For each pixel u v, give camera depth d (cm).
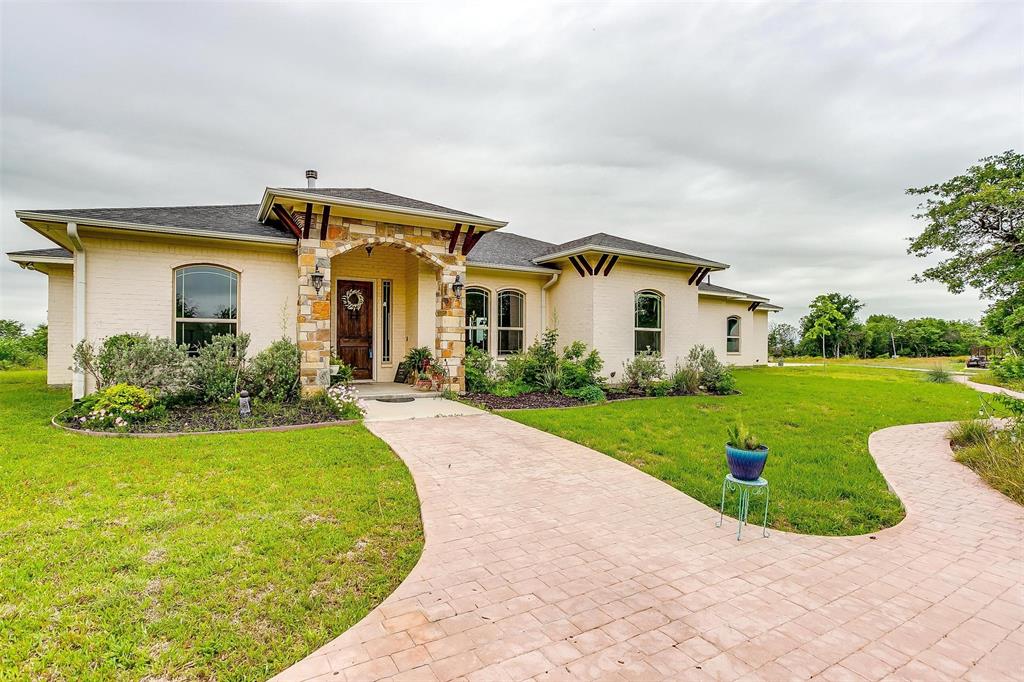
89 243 923
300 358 991
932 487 574
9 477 511
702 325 2127
